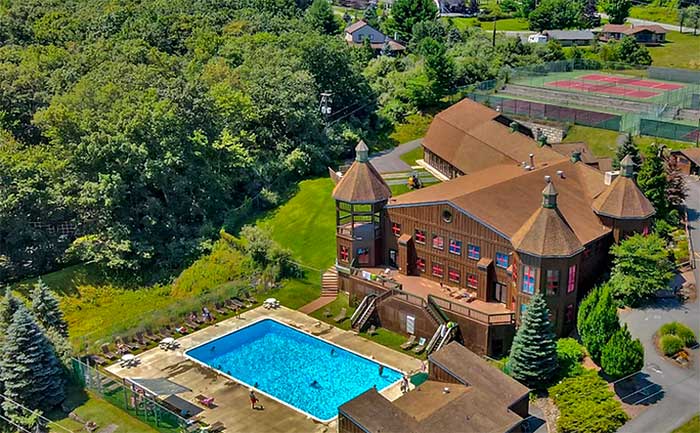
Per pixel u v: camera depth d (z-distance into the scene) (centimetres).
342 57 11644
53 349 5841
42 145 8806
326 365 6088
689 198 8556
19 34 12188
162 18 13100
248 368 6081
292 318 6875
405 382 5659
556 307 5866
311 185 9594
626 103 11550
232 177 9238
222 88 9712
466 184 7138
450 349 5303
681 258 6875
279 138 10144
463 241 6450
